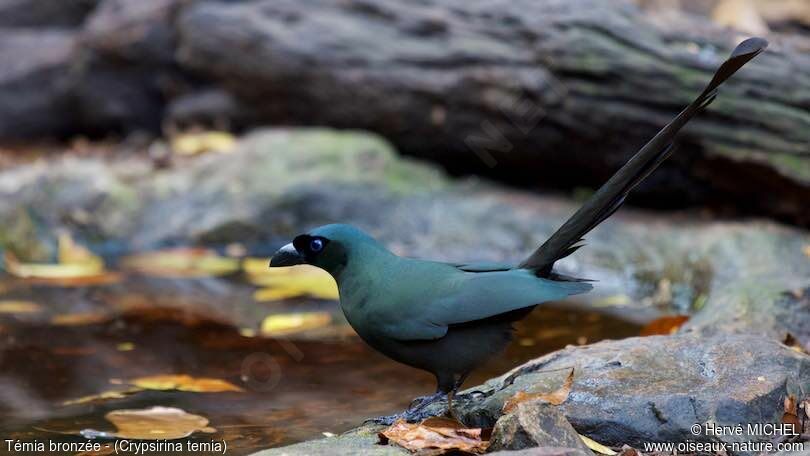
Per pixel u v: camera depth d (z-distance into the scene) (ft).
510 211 40.14
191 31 49.42
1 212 40.52
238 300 34.53
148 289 35.88
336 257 20.30
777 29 39.60
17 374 26.99
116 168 44.04
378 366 27.61
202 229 40.73
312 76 46.29
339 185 41.68
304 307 33.58
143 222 41.50
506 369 26.89
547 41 40.34
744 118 36.14
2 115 54.13
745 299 26.20
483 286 19.16
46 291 35.73
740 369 19.99
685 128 37.29
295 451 18.25
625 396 19.22
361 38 45.52
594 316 32.14
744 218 37.86
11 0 58.39
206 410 24.09
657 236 36.52
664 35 38.34
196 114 50.14
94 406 24.41
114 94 53.16
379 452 17.99
